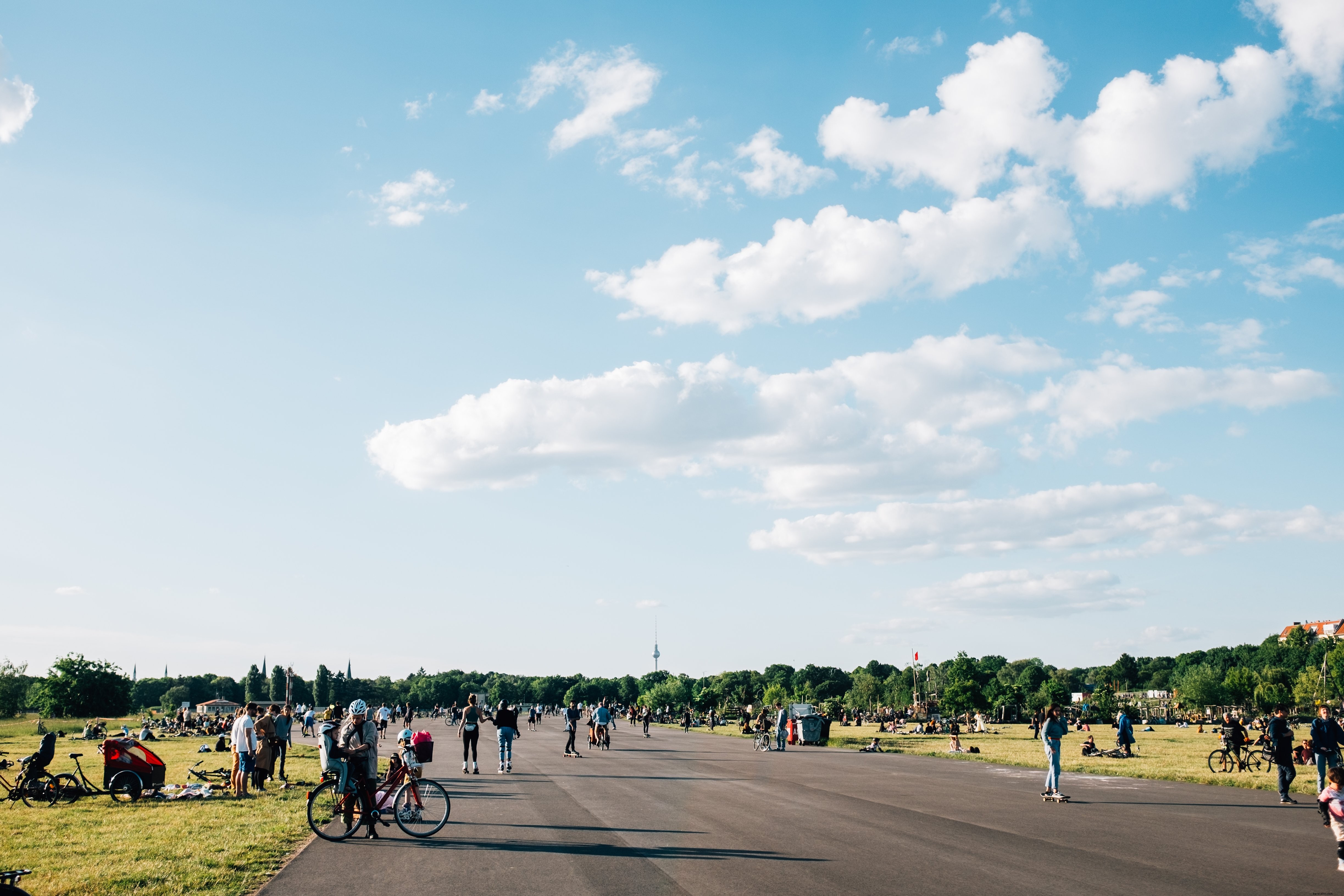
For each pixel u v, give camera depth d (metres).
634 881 10.31
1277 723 19.00
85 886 9.97
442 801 13.75
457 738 48.94
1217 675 122.62
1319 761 18.64
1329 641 168.50
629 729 68.00
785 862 11.54
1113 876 10.76
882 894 9.76
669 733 59.22
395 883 10.21
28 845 12.60
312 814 13.33
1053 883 10.37
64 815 15.62
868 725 82.62
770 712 53.38
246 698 198.12
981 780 23.72
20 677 110.12
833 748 41.69
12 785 21.44
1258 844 13.21
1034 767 28.52
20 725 86.69
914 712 114.25
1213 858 11.98
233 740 19.02
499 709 24.84
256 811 16.08
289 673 66.69
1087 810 17.22
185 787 18.53
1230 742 26.03
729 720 115.94
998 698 118.50
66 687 119.12
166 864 11.17
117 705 122.75
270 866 11.17
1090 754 35.44
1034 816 16.23
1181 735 60.19
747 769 27.14
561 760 30.05
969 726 77.38
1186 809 17.42
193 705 166.62
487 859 11.65
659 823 14.97
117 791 17.67
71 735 59.75
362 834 13.59
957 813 16.62
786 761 30.78
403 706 94.62
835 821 15.45
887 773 25.66
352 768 13.32
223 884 10.12
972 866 11.37
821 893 9.79
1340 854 11.16
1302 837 13.88
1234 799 19.34
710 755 34.44
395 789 13.66
